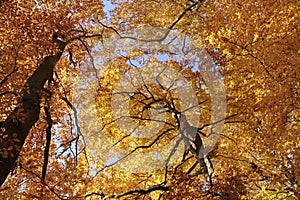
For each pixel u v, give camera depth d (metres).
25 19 8.83
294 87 8.78
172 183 9.54
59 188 8.79
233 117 11.03
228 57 10.22
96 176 11.34
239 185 8.95
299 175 9.20
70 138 11.02
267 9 9.20
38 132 9.85
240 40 9.17
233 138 11.20
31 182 8.75
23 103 6.32
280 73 8.83
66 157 10.05
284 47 8.84
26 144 9.50
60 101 10.55
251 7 9.30
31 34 8.77
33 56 8.27
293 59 8.61
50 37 8.98
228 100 10.67
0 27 8.73
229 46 9.33
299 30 9.07
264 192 10.93
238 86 10.37
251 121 10.51
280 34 9.02
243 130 10.95
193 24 11.97
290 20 9.21
